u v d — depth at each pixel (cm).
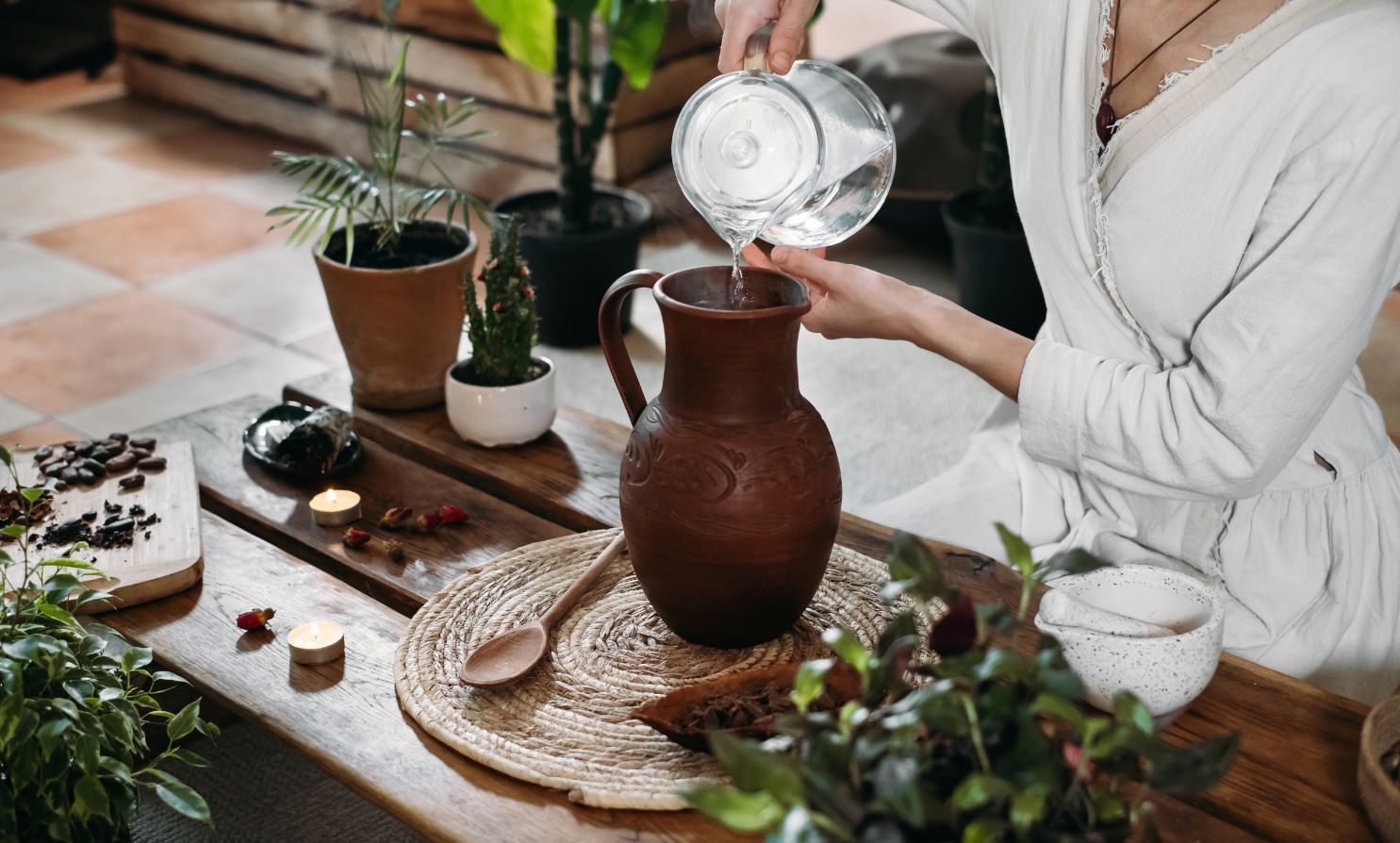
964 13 141
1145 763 87
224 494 143
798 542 105
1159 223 126
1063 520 145
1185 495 127
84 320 296
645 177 340
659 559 107
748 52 133
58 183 374
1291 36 116
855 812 69
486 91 346
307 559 134
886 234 341
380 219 169
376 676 111
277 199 366
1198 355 121
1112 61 129
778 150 107
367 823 156
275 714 106
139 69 440
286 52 394
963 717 72
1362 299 115
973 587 123
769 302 109
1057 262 136
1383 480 136
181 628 118
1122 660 98
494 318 149
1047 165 133
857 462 242
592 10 248
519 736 102
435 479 145
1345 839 94
